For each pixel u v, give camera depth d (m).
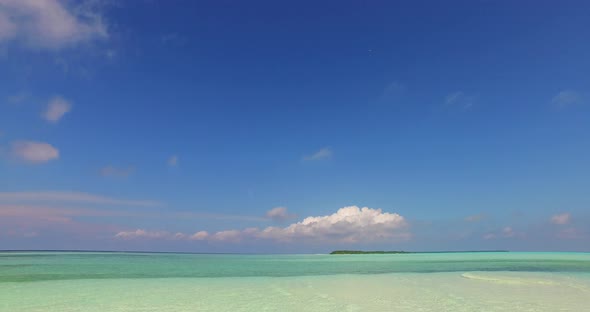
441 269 37.78
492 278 26.50
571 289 20.64
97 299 17.53
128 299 17.59
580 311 14.55
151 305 16.09
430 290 20.61
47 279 25.81
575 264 45.69
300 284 23.88
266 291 20.50
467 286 22.25
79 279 26.17
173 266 41.84
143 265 42.78
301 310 15.09
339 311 14.84
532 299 17.33
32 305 15.94
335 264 48.91
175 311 14.84
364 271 35.34
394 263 51.06
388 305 16.08
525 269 36.72
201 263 49.47
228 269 37.91
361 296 18.56
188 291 20.39
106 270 34.38
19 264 41.81
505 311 14.62
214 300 17.42
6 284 22.97
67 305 15.97
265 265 45.72
